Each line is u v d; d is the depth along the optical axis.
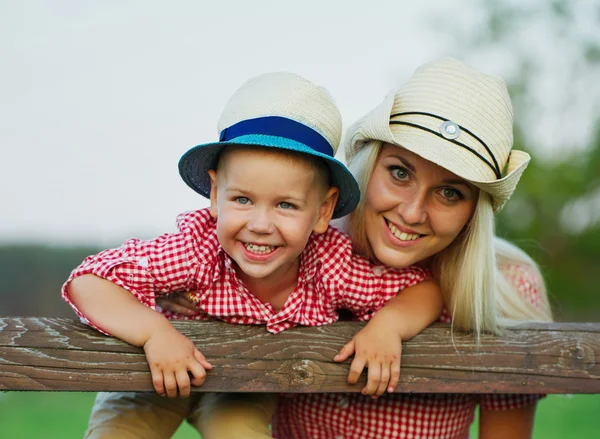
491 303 2.35
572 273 13.73
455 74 2.40
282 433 2.76
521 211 13.70
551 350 2.31
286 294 2.41
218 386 2.14
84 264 2.27
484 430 2.75
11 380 2.04
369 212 2.46
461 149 2.29
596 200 13.74
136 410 2.43
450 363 2.28
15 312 10.36
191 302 2.38
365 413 2.58
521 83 13.63
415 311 2.36
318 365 2.20
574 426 5.73
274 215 2.16
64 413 6.28
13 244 10.47
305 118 2.20
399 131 2.36
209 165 2.33
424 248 2.41
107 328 2.10
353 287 2.44
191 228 2.32
